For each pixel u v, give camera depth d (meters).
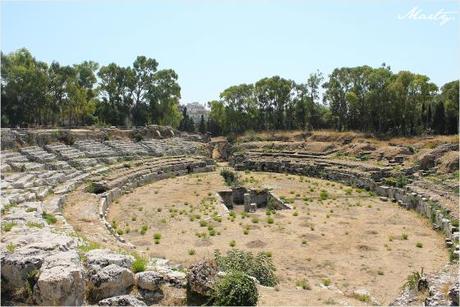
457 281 18.95
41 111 90.12
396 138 77.12
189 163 71.44
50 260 15.38
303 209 44.16
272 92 107.31
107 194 45.22
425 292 19.70
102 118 103.12
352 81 95.69
